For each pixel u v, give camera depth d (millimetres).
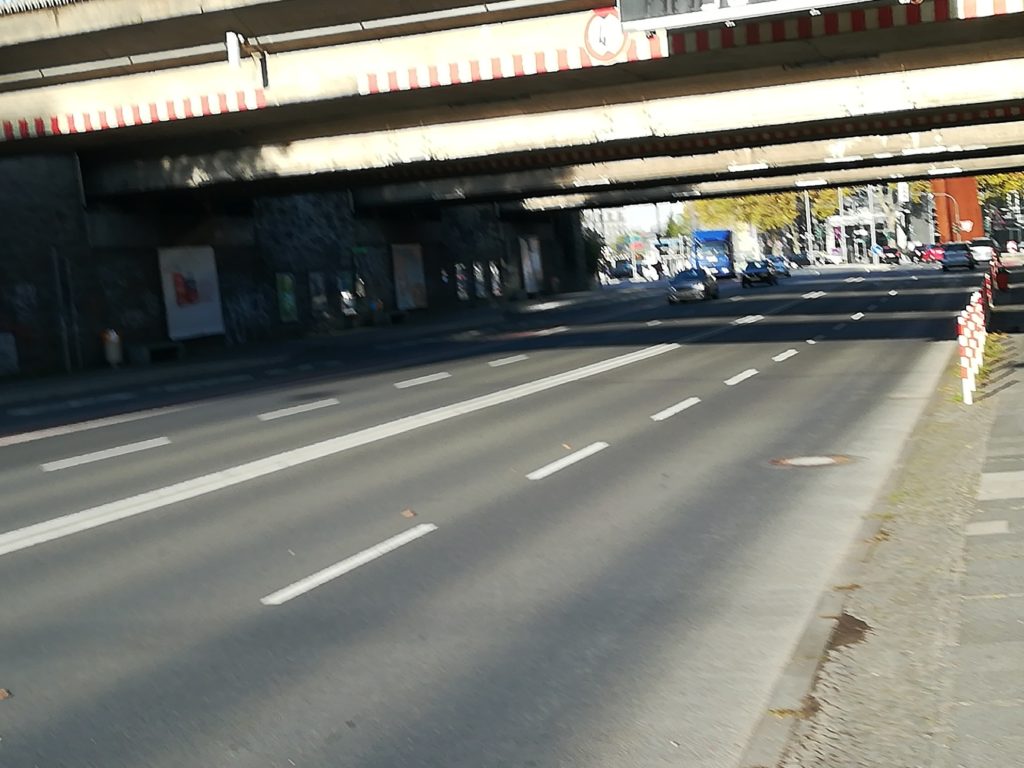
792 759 5082
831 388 19719
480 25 23891
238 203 47344
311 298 52688
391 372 28297
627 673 6477
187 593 8609
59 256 37719
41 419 23219
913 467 11883
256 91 25984
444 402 20609
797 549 9055
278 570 9172
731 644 6883
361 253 57250
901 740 5172
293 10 24172
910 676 5973
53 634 7711
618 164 49812
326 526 10750
